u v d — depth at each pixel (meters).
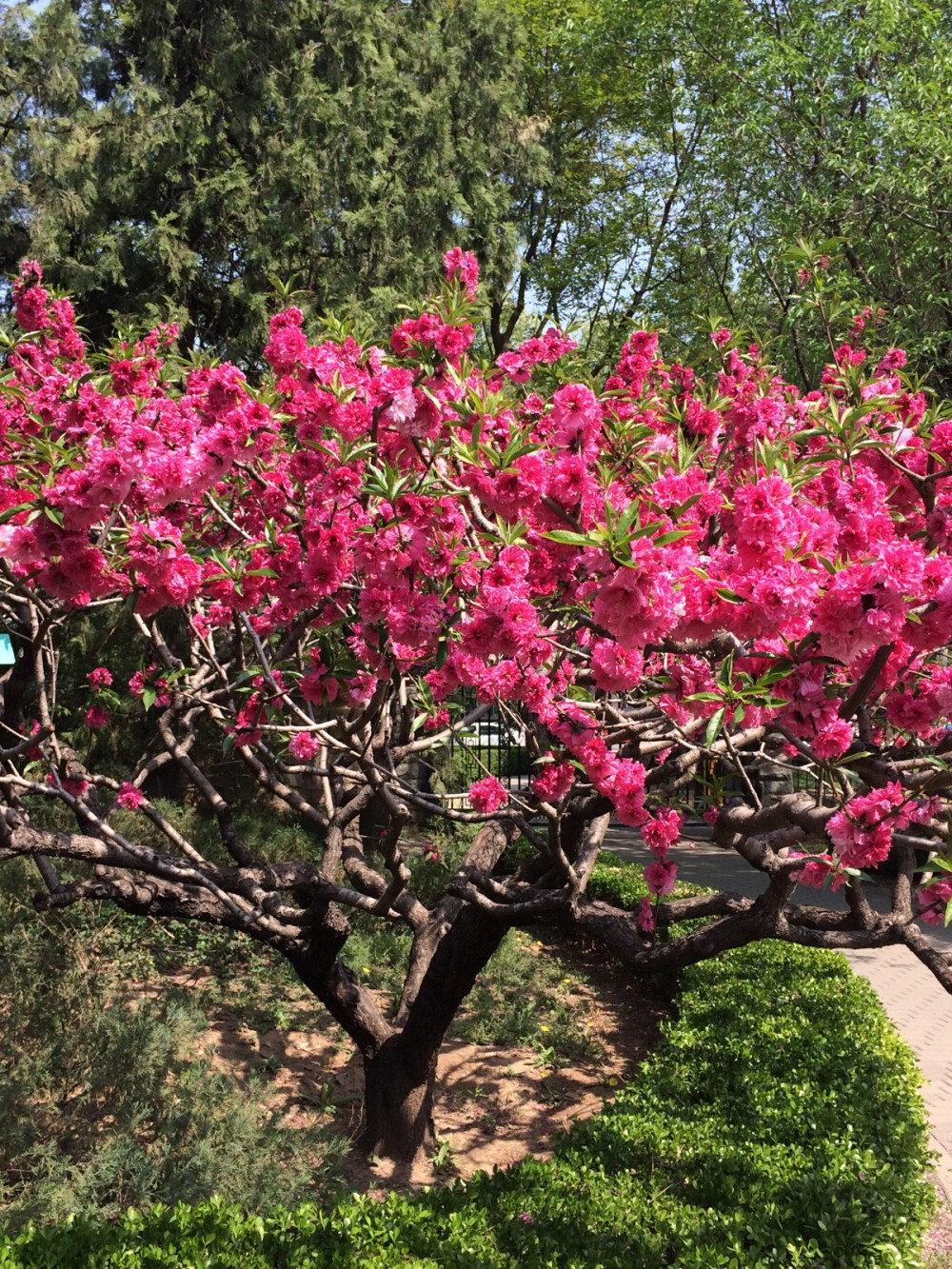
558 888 4.96
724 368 4.59
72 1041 4.58
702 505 3.00
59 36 10.52
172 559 2.70
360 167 11.74
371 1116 5.13
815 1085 4.92
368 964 7.26
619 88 18.19
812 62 10.77
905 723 2.94
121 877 4.17
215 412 3.02
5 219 10.52
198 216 11.06
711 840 4.21
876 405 2.96
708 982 6.77
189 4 11.22
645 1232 3.48
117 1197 3.88
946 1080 6.05
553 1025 7.04
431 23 13.75
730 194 11.80
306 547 3.16
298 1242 3.24
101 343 10.81
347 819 5.26
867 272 9.90
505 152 14.38
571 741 3.48
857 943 4.13
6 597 3.90
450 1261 3.15
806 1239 3.56
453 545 2.92
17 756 4.04
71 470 2.83
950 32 10.55
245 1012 6.54
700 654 2.65
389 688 3.50
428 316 3.03
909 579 2.09
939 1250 4.25
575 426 2.79
